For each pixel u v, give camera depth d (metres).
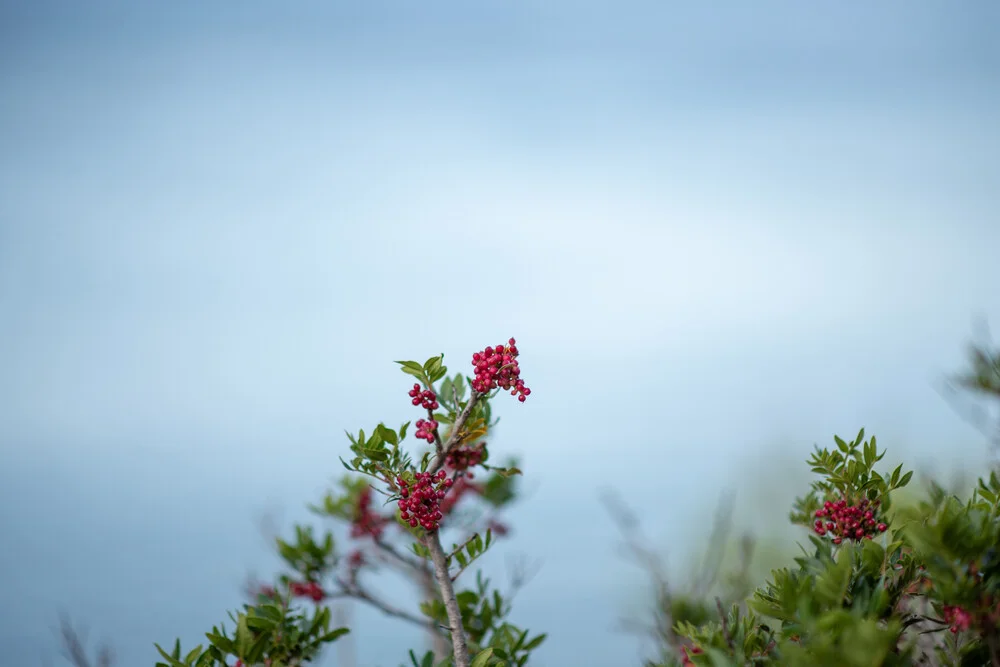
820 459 1.97
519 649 2.03
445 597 1.96
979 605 1.85
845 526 1.95
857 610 1.85
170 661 1.98
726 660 1.86
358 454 1.97
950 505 1.90
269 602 2.03
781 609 1.88
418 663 2.02
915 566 1.91
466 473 2.04
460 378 2.03
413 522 1.96
